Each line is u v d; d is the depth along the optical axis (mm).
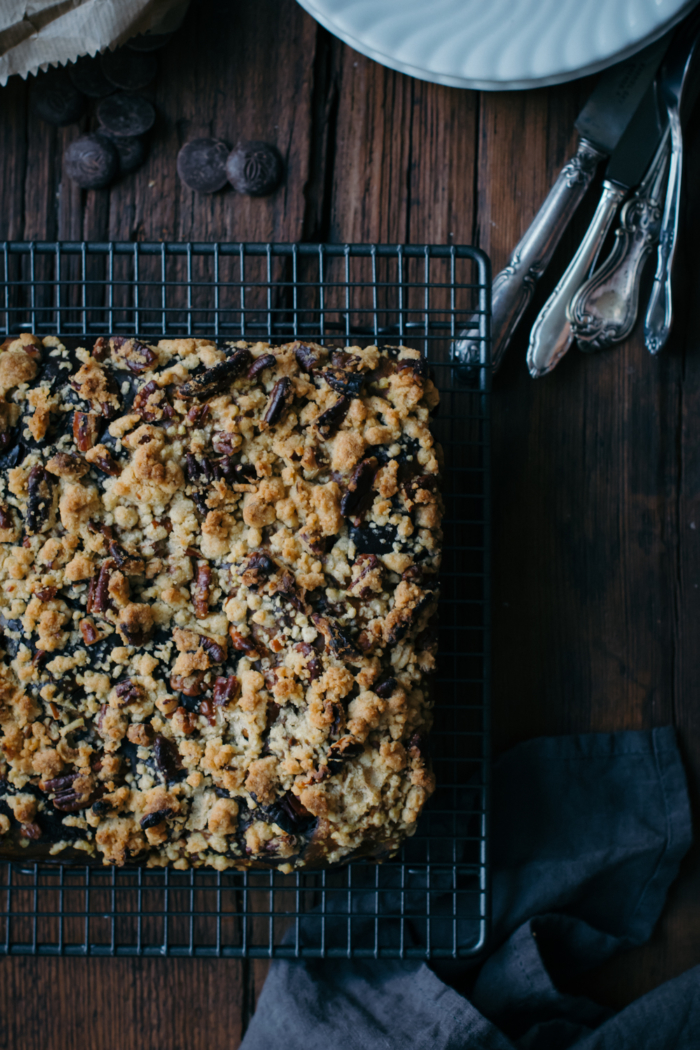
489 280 792
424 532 747
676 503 838
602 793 826
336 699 735
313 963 802
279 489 743
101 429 746
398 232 834
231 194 832
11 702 739
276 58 832
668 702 837
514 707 833
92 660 742
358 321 831
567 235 833
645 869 825
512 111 836
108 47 793
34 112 828
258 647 743
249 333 826
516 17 790
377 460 748
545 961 819
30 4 773
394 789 739
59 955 772
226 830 738
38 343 753
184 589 746
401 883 813
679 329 839
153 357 747
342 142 834
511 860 818
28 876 821
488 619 786
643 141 814
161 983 825
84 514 742
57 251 789
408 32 795
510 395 835
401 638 743
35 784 740
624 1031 788
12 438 743
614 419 838
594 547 837
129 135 823
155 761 740
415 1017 785
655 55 809
